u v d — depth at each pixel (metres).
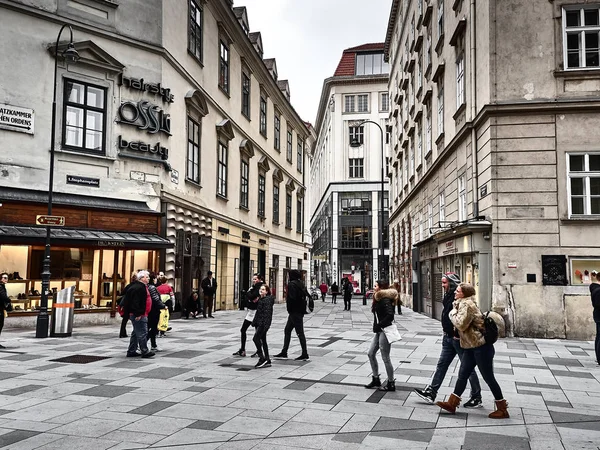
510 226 15.96
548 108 15.90
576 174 15.87
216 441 5.66
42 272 15.30
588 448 5.62
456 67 20.34
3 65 16.55
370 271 64.56
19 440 5.64
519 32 16.36
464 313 6.80
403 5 37.25
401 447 5.57
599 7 16.16
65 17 17.70
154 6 20.08
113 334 14.91
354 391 8.12
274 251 37.75
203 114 23.94
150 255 19.55
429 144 26.28
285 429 6.12
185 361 10.59
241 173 30.44
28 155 16.84
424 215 27.59
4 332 15.08
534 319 15.60
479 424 6.51
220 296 27.53
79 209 17.48
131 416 6.58
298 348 12.77
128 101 19.22
